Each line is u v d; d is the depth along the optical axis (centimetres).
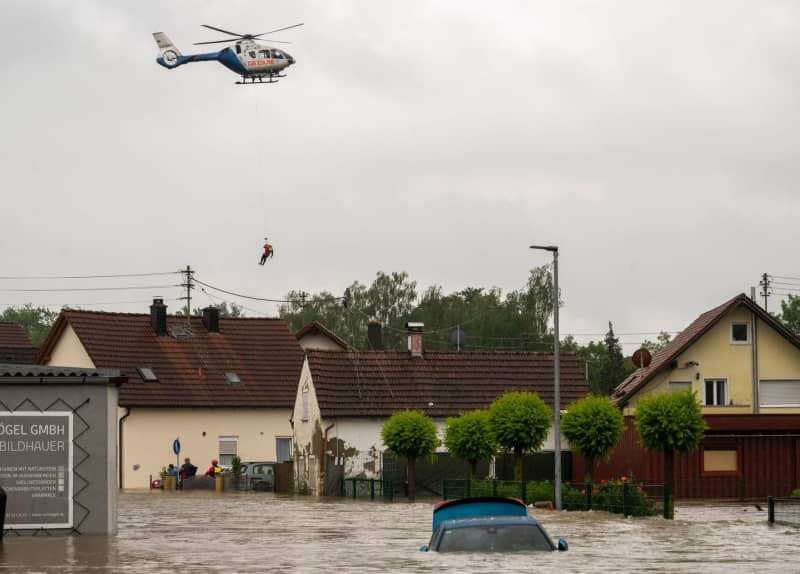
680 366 6775
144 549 2922
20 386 3131
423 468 6506
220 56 8400
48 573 2439
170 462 8056
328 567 2527
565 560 2316
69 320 8306
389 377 7056
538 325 12325
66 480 3139
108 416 3177
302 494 6819
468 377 7212
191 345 8581
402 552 2911
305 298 13725
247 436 8300
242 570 2484
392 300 13438
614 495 4538
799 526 3853
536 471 6669
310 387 6931
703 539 3288
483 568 2198
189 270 9881
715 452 6112
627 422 6288
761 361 6838
